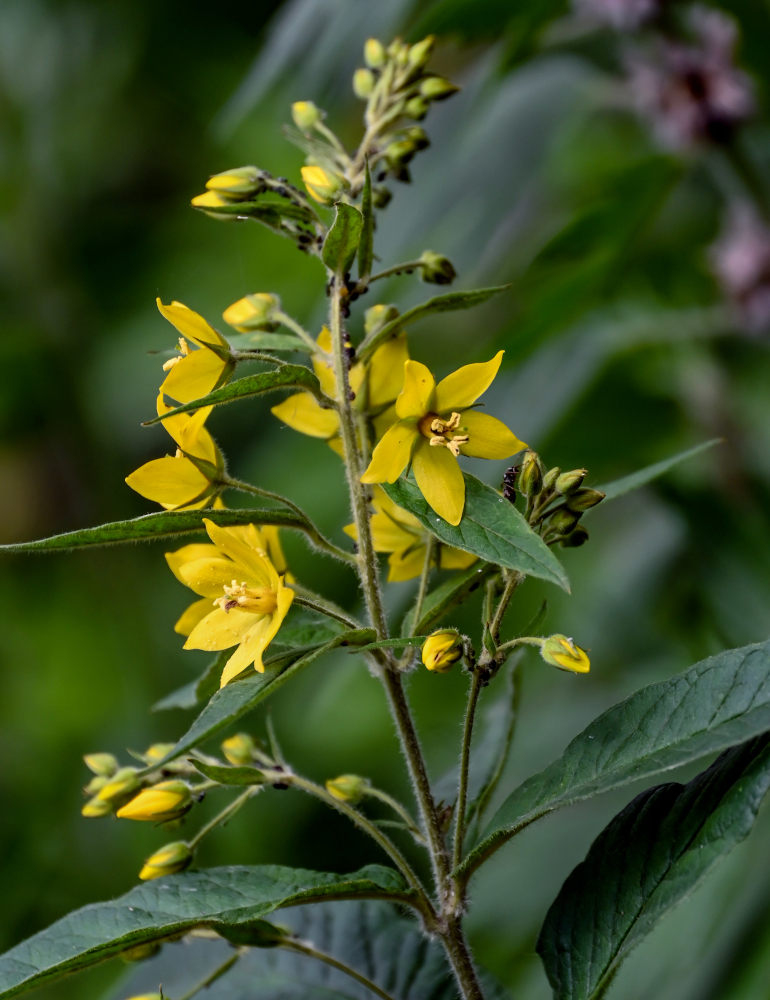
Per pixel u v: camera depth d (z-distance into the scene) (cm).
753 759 58
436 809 60
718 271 75
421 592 60
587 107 72
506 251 76
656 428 79
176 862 60
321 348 60
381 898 59
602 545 94
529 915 75
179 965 63
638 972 70
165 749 61
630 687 82
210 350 59
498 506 58
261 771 60
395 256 70
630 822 59
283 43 69
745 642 75
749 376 82
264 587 59
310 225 61
